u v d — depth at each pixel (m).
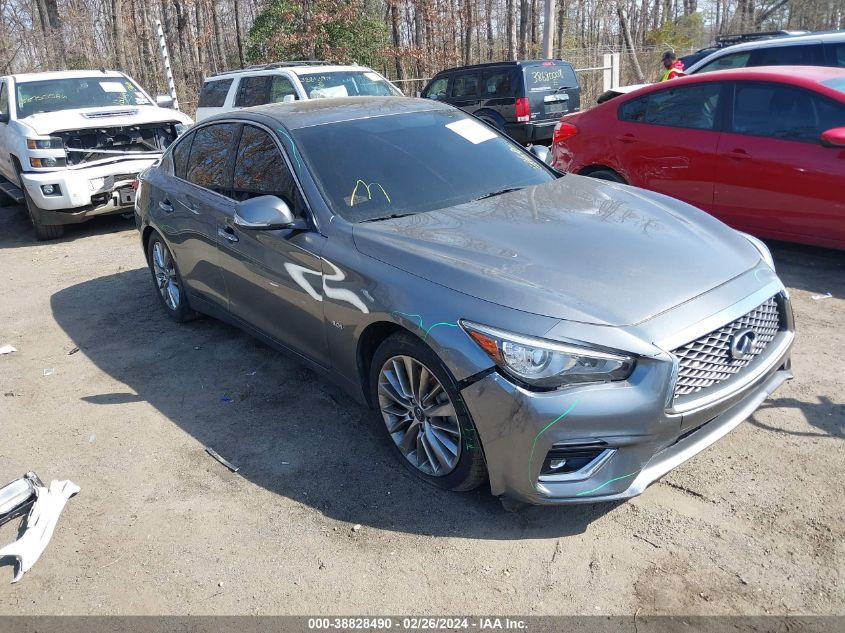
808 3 28.02
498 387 2.82
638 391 2.72
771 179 5.75
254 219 3.66
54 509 3.40
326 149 4.09
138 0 31.16
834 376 4.10
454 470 3.19
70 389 4.73
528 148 4.88
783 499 3.12
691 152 6.25
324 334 3.77
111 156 8.55
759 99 5.89
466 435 3.03
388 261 3.35
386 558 2.98
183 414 4.28
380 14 27.30
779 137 5.73
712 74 6.24
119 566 3.05
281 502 3.39
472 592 2.77
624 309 2.85
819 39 8.09
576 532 3.04
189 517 3.33
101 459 3.87
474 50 34.44
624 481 2.80
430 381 3.20
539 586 2.77
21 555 3.10
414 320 3.10
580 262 3.15
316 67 11.01
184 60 33.72
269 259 4.05
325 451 3.78
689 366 2.85
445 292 3.07
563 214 3.69
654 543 2.94
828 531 2.92
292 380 4.60
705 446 3.01
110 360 5.15
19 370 5.09
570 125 7.33
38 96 9.26
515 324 2.83
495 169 4.34
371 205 3.83
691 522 3.04
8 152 8.95
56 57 26.36
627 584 2.74
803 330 4.73
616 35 34.06
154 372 4.89
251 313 4.49
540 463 2.81
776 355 3.24
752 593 2.66
